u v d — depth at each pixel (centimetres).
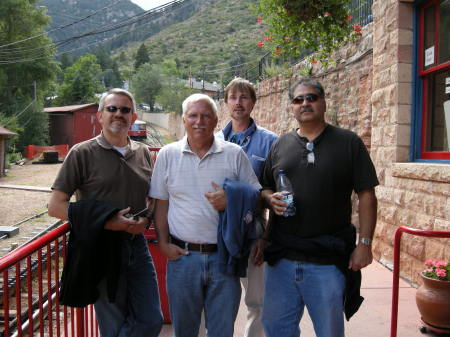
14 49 4131
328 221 257
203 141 265
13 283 623
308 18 511
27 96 4078
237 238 253
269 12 527
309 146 260
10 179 2259
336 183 255
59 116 4456
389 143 538
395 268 291
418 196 470
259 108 1449
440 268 355
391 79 530
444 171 416
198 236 265
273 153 282
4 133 2327
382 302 429
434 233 274
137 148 291
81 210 244
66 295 242
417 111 509
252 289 325
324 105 266
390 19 532
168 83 7656
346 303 261
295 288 266
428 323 355
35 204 1457
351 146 256
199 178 266
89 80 7194
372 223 255
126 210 249
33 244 230
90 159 267
